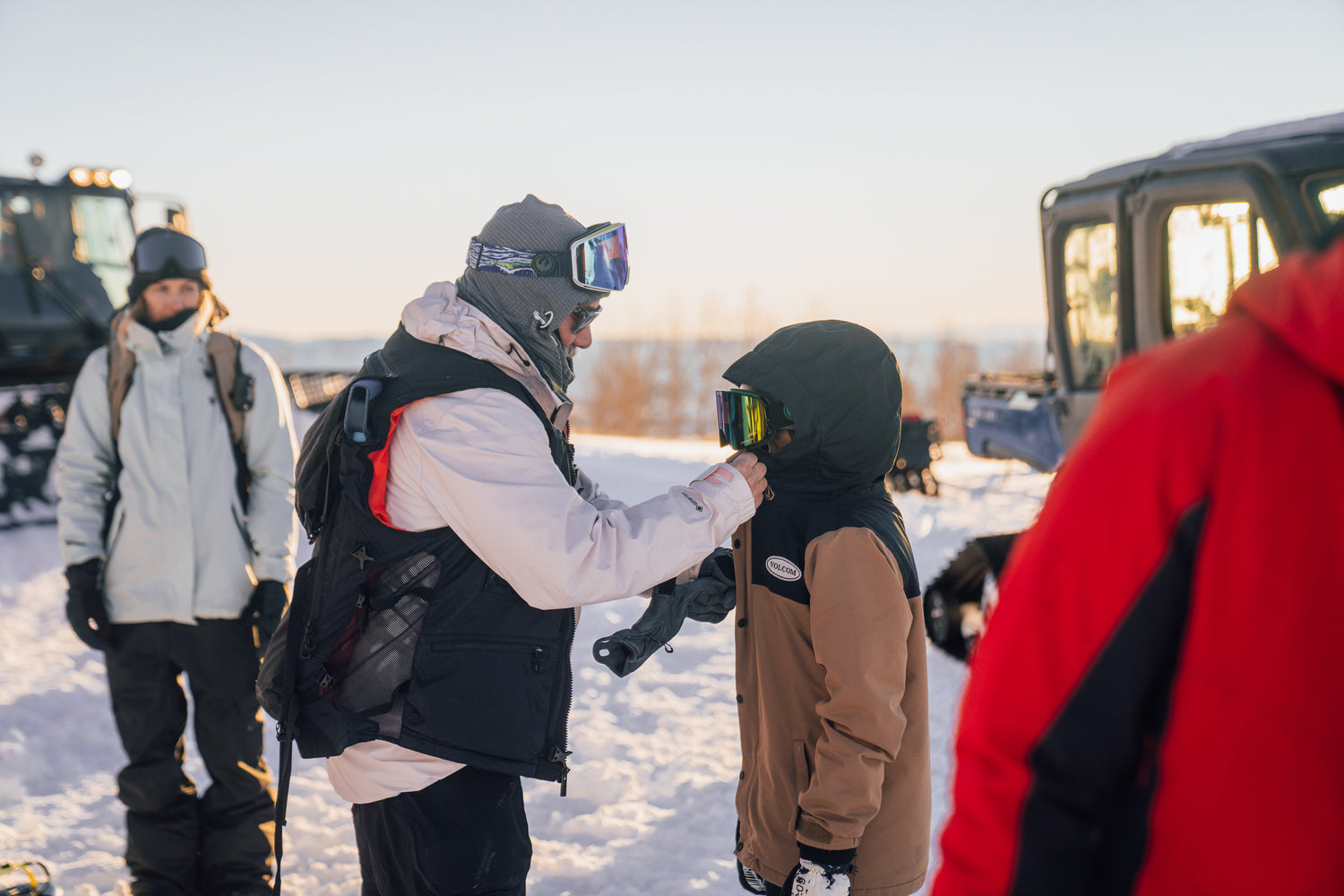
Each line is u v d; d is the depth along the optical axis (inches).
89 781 148.2
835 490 77.6
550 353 79.4
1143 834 35.2
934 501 349.4
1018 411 295.9
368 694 71.9
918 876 75.9
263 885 109.2
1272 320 32.6
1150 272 196.7
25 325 408.5
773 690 78.1
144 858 105.0
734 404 76.6
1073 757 35.3
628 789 142.0
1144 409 34.7
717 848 125.3
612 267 79.8
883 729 69.0
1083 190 220.8
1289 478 31.9
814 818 69.4
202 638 105.2
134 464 103.3
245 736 109.0
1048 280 237.1
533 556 68.0
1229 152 179.6
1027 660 36.3
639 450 553.6
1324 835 32.5
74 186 422.0
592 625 222.1
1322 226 165.0
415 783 71.8
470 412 70.1
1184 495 33.4
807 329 78.3
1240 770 33.1
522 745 71.0
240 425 108.0
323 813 135.5
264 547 107.3
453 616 71.4
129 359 104.3
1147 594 34.2
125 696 104.8
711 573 88.8
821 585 71.7
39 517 377.1
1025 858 35.9
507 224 77.0
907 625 71.6
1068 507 36.0
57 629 227.9
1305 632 32.0
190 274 104.7
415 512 72.2
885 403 76.7
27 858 122.6
